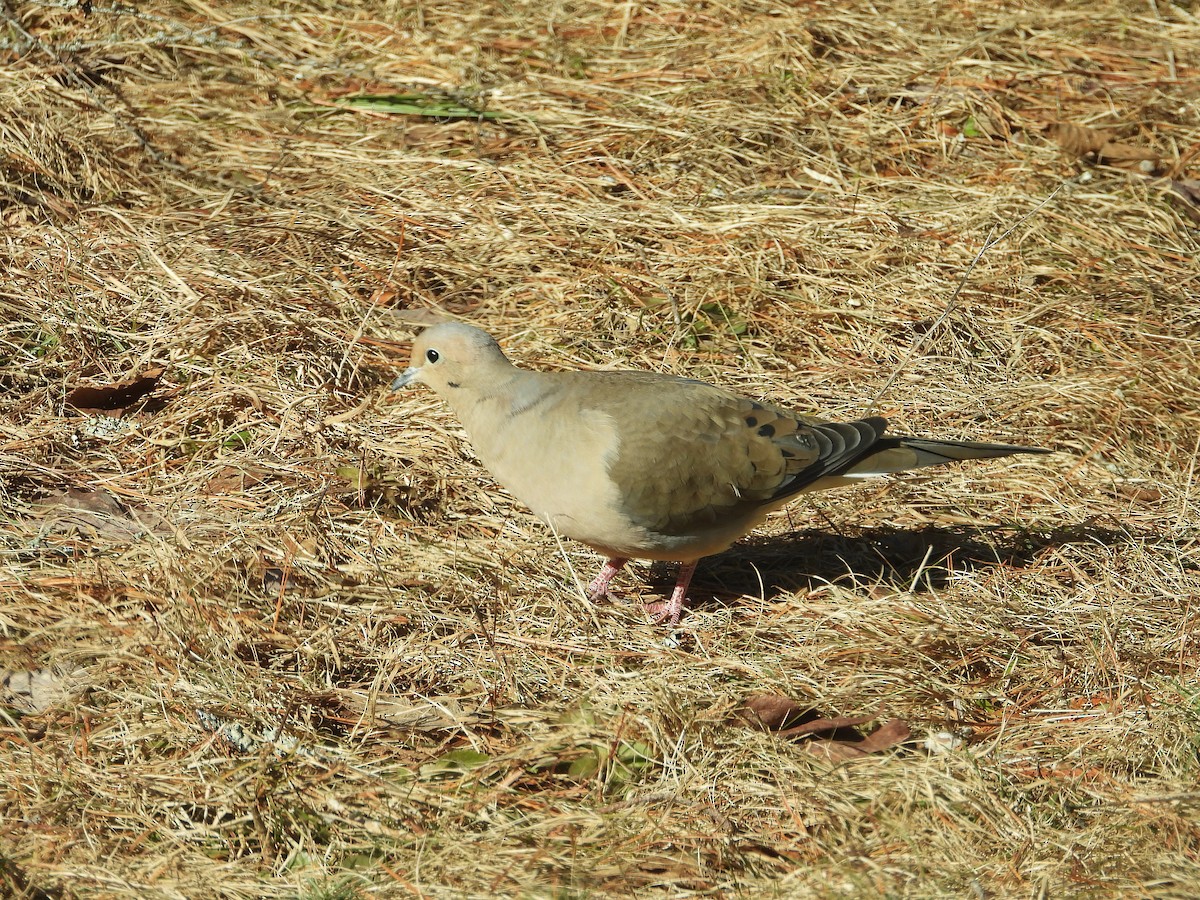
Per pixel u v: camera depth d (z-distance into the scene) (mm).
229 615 9039
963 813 7914
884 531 10945
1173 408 12070
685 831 7766
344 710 8695
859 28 17266
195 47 16547
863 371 12508
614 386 9711
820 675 9234
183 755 8211
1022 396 12195
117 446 11031
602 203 14359
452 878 7371
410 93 16203
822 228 13992
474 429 9812
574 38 17344
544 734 8508
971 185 14914
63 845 7477
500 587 9898
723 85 16156
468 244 13805
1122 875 7336
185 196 14188
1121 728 8586
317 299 12766
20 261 12625
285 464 10867
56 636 8734
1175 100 16312
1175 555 10414
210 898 7191
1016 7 18031
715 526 9773
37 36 15898
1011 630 9602
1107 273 13680
